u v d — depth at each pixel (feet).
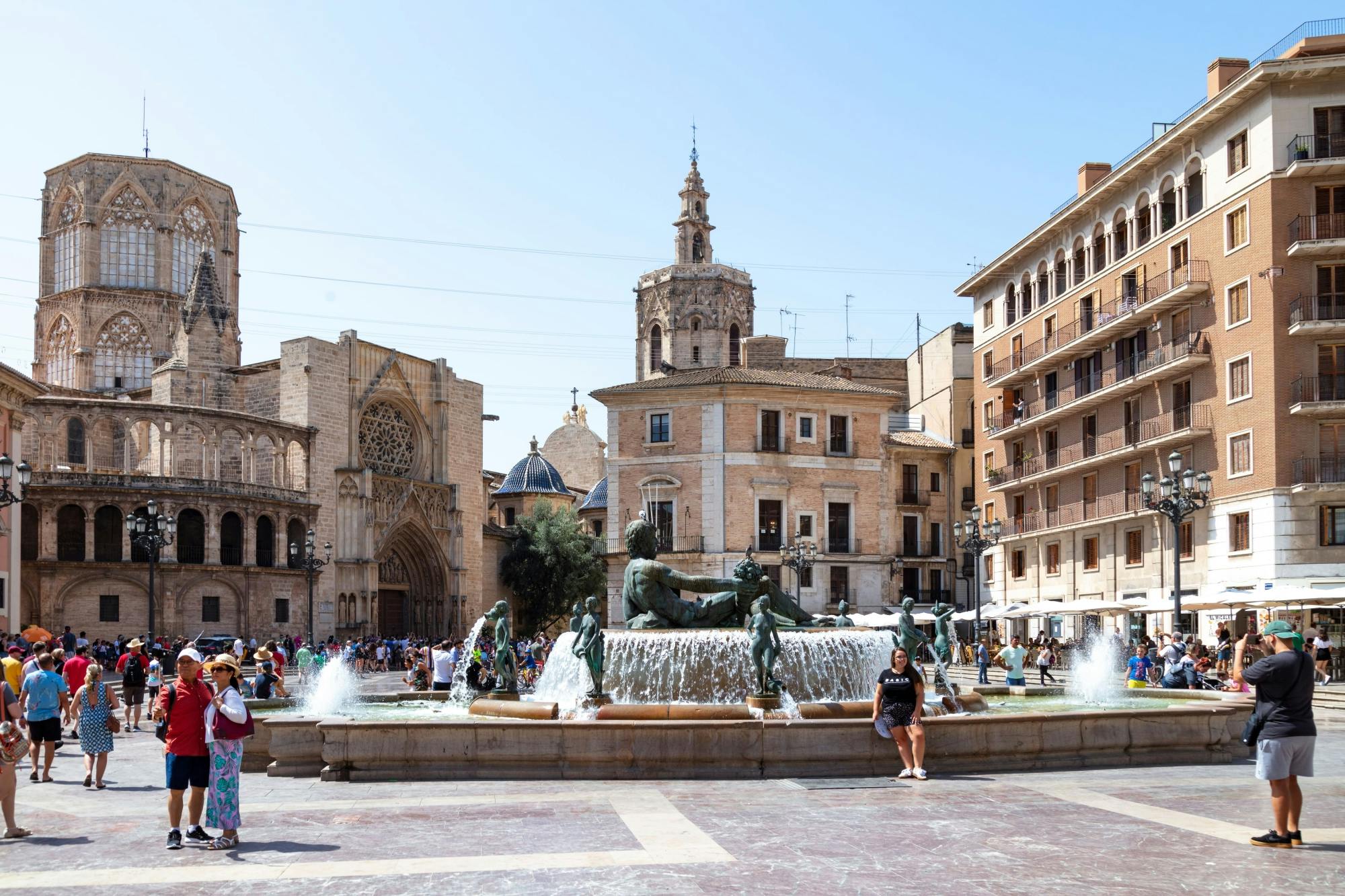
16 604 197.36
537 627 355.36
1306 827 47.37
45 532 242.58
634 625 85.87
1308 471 158.30
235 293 374.22
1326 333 158.71
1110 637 164.14
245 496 264.93
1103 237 209.87
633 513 252.62
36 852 45.37
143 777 71.72
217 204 366.63
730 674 77.46
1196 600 152.35
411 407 324.39
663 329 409.08
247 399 304.91
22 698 78.28
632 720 66.44
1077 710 83.35
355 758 63.62
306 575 280.51
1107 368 205.16
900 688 62.49
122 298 345.51
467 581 337.72
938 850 42.98
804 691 77.92
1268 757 43.21
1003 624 243.81
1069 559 217.56
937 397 296.92
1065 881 37.91
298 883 38.75
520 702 75.82
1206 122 174.81
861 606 253.65
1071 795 56.18
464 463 341.62
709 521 246.88
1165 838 45.14
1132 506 193.98
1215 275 173.47
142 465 304.71
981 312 261.44
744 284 418.72
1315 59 157.28
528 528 359.25
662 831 46.98
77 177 348.18
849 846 43.78
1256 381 163.53
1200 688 112.16
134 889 38.40
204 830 46.83
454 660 122.72
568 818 50.52
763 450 249.14
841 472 255.29
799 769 62.75
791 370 324.19
